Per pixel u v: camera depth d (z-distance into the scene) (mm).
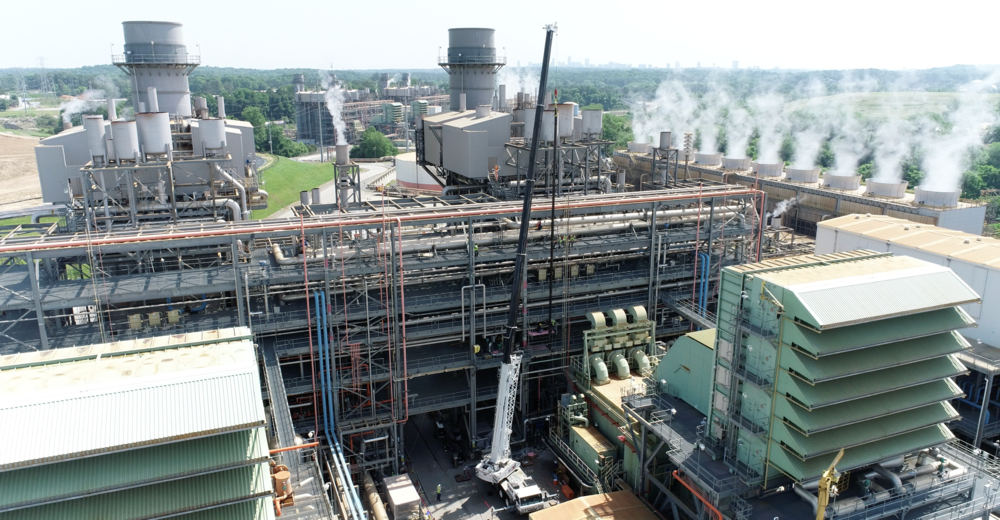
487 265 80750
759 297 51125
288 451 53906
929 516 52375
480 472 67000
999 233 140750
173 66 96875
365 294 69312
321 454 66562
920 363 54188
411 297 74688
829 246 90625
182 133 91750
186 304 71062
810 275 53281
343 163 86188
